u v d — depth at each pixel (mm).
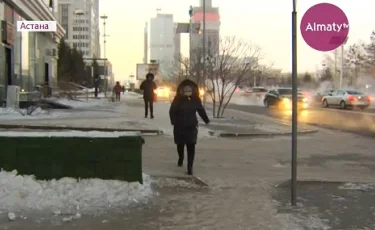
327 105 41125
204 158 11477
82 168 7195
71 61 71688
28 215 6027
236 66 24844
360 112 33125
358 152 13188
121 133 7566
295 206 6797
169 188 7785
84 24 116312
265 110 33781
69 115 21234
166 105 33594
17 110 21516
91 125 16203
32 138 7109
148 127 16141
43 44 43906
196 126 9141
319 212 6523
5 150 7078
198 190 7762
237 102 47312
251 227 5766
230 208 6641
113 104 33188
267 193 7680
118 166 7246
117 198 6691
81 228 5641
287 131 17266
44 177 7121
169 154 11734
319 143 15141
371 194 7656
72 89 39156
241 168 10328
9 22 27938
